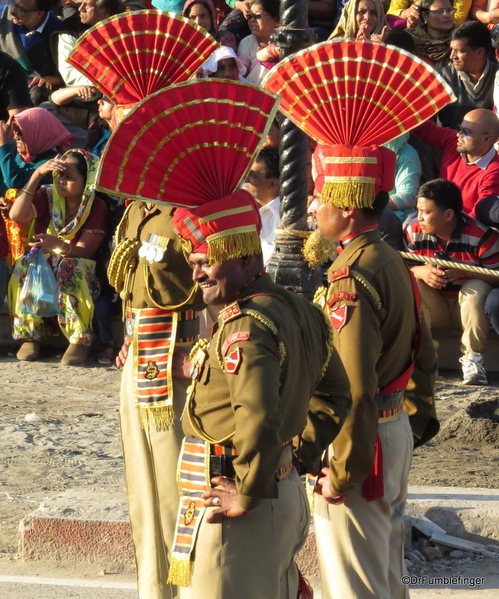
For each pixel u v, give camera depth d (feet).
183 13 120.57
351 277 39.73
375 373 39.06
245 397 32.65
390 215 101.09
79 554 57.77
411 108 41.22
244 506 33.17
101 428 83.30
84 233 105.50
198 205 35.27
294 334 34.68
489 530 59.67
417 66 40.63
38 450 76.48
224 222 34.81
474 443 80.89
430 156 107.76
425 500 61.62
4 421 84.33
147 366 49.11
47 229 106.32
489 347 101.55
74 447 77.66
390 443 41.50
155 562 49.70
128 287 50.49
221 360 34.04
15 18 132.98
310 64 41.68
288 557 36.09
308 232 72.08
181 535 35.78
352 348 38.73
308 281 72.28
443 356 102.99
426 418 45.47
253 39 123.54
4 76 120.78
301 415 35.32
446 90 40.60
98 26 49.39
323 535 41.86
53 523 57.93
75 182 104.06
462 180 101.91
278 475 35.42
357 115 41.39
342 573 41.32
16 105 121.08
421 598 52.31
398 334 40.81
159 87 50.24
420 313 42.91
